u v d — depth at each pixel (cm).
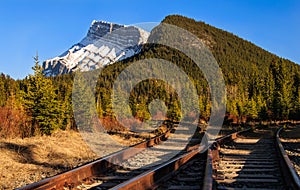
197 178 691
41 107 1945
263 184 640
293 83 8838
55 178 580
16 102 1878
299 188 490
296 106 6353
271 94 8356
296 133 2655
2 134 1530
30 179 718
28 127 1762
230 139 1883
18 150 1077
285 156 831
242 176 714
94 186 643
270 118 6091
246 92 9300
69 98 2684
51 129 1925
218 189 588
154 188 597
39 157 1071
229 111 5897
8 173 778
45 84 2036
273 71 10006
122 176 745
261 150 1316
